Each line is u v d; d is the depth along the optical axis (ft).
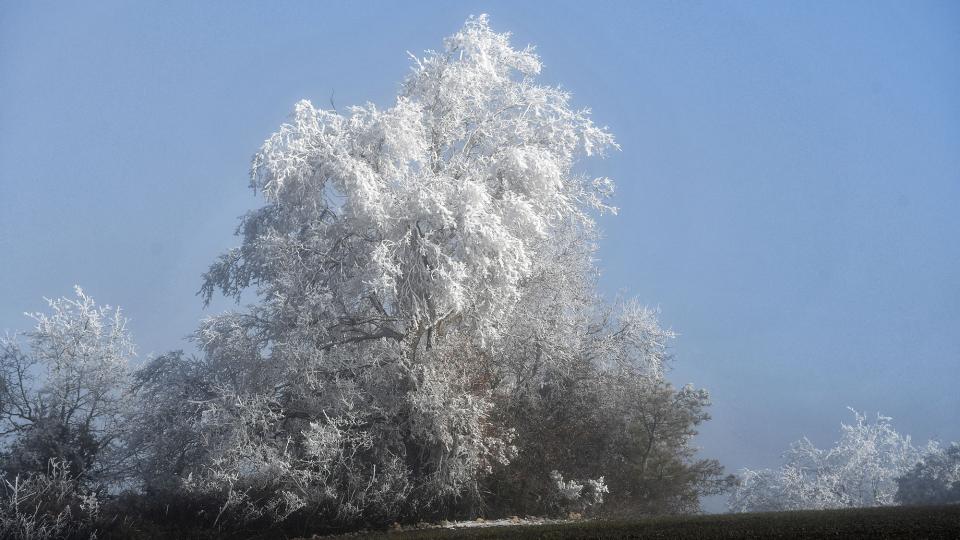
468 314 100.99
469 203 96.94
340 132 102.47
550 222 114.11
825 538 52.49
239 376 94.58
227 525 80.43
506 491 100.99
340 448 89.35
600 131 113.70
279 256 98.48
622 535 56.13
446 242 99.66
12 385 87.51
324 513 84.33
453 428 93.09
